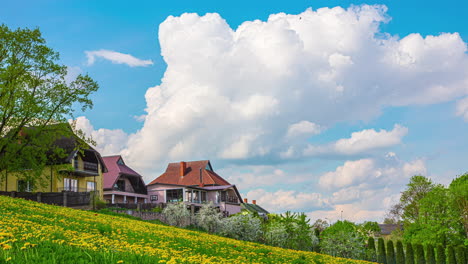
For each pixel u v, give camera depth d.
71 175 51.28
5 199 22.17
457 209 48.72
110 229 15.64
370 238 46.72
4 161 34.31
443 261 43.91
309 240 39.03
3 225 10.91
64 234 11.24
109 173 67.19
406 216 57.62
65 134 36.59
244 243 24.23
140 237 15.98
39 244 8.54
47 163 38.75
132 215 39.34
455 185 51.84
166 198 72.56
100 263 7.60
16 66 33.34
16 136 35.09
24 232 10.39
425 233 49.31
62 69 35.72
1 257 6.91
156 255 10.05
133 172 71.56
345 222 44.19
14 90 33.19
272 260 16.59
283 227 38.44
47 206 24.31
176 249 14.74
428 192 52.12
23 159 35.53
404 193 57.44
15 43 33.56
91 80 36.88
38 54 34.69
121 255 8.51
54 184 48.00
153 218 39.75
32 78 34.53
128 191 69.75
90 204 36.53
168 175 81.00
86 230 14.68
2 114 32.81
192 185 77.38
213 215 40.44
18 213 16.47
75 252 8.13
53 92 35.53
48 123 36.12
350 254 41.12
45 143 36.03
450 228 49.00
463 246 45.84
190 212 43.06
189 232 26.05
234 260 13.78
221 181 81.56
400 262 44.69
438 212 49.94
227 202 73.19
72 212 23.28
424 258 44.59
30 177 37.12
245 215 40.50
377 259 46.09
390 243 45.59
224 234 38.62
